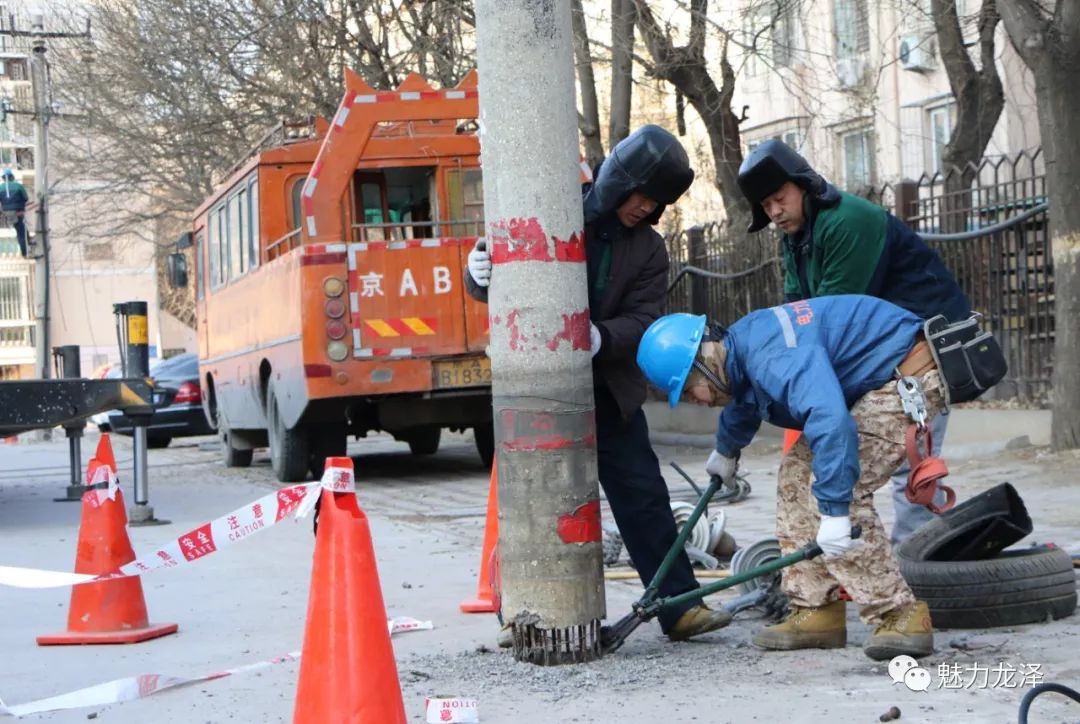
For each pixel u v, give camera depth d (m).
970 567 5.60
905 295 5.63
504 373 5.27
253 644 6.09
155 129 26.42
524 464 5.24
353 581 4.06
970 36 21.95
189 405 22.44
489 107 5.25
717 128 18.31
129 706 4.97
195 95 23.64
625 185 5.33
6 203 29.78
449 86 19.58
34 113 29.61
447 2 18.78
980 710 4.38
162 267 42.12
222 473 16.41
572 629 5.24
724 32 17.09
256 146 15.60
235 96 23.48
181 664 5.73
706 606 5.70
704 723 4.35
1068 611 5.79
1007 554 5.95
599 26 19.14
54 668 5.75
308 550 9.03
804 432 4.80
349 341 12.62
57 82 29.19
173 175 28.55
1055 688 4.07
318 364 12.58
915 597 5.61
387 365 12.67
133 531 10.43
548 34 5.19
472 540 9.32
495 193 5.25
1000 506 5.80
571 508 5.24
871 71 21.64
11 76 42.56
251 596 7.36
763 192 5.55
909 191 14.59
